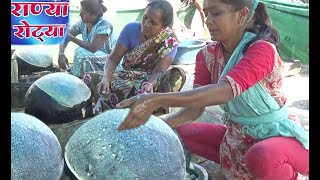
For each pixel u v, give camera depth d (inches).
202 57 84.0
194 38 261.1
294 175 78.2
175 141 64.9
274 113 77.5
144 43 114.0
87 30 145.8
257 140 79.8
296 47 242.4
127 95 115.9
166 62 114.0
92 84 118.5
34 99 91.0
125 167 60.2
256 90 74.7
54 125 90.4
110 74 117.3
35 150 61.3
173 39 114.5
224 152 85.6
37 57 133.7
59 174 65.1
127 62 118.4
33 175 60.6
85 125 66.1
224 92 64.9
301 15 237.5
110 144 61.4
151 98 59.9
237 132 81.7
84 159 62.7
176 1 267.6
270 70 71.9
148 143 61.7
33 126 64.0
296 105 161.5
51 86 91.1
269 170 74.0
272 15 248.8
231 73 67.2
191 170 81.5
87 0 141.2
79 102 92.6
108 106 116.5
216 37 74.3
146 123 64.1
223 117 84.7
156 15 110.0
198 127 89.7
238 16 72.2
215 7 71.8
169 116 82.3
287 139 76.7
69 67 158.7
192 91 62.9
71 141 66.3
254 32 74.0
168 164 62.0
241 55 73.5
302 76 209.2
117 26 232.2
